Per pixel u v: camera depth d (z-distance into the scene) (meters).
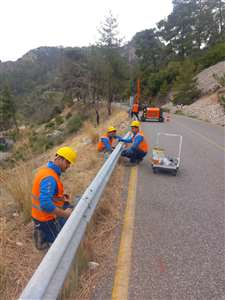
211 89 39.34
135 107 20.89
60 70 75.88
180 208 4.46
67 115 60.47
